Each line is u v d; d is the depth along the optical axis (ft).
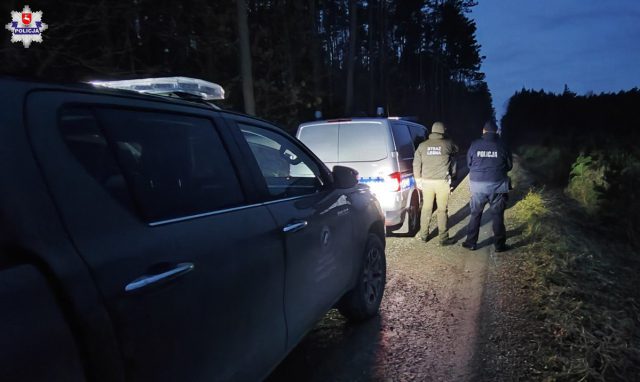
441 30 175.52
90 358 4.79
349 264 12.50
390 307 15.33
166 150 7.09
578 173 36.24
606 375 10.87
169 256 6.04
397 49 165.37
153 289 5.64
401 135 25.12
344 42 124.06
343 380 11.08
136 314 5.36
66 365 4.50
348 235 12.37
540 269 17.62
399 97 122.31
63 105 5.57
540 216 26.00
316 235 10.36
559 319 13.30
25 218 4.58
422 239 23.93
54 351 4.38
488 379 10.85
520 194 37.29
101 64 24.77
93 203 5.39
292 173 14.05
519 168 55.67
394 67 118.52
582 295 15.26
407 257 21.09
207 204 7.45
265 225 8.44
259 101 39.01
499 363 11.53
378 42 124.98
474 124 238.89
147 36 32.45
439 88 197.67
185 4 32.32
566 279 16.47
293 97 38.68
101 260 5.11
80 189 5.29
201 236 6.79
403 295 16.34
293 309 9.29
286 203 9.69
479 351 12.17
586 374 10.64
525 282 16.89
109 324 4.99
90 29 24.45
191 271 6.31
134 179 6.24
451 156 22.86
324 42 80.12
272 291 8.42
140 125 6.74
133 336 5.31
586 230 25.49
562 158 44.29
